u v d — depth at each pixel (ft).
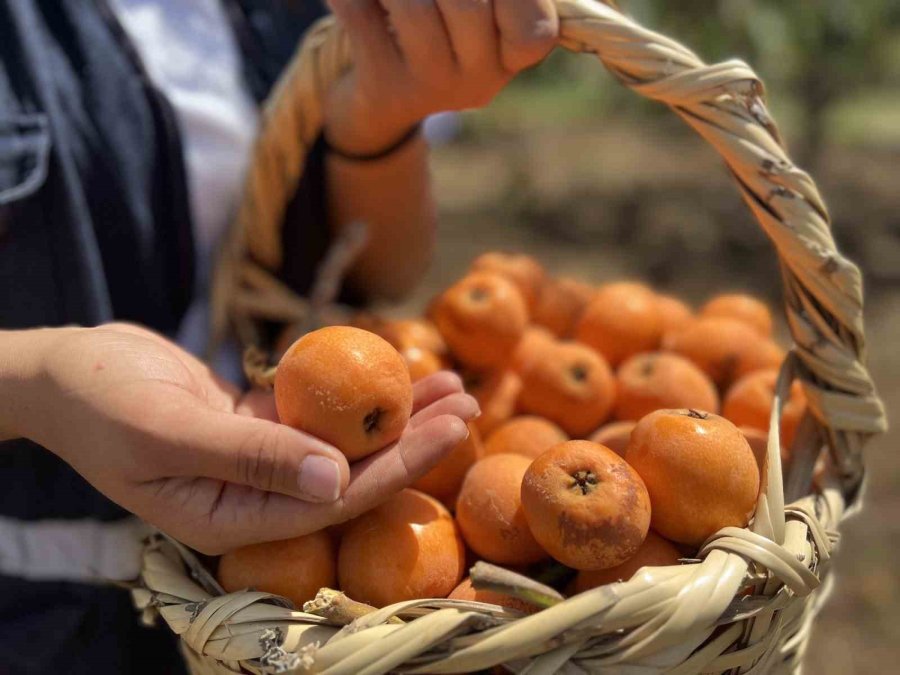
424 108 1.23
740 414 1.20
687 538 0.92
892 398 3.55
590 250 5.25
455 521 1.03
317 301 1.42
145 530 1.23
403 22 1.03
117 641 1.35
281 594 0.90
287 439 0.80
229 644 0.82
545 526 0.87
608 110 7.35
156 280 1.44
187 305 1.49
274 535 0.85
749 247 5.05
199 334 1.52
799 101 5.44
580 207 5.89
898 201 5.54
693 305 4.46
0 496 1.28
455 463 1.06
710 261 4.95
